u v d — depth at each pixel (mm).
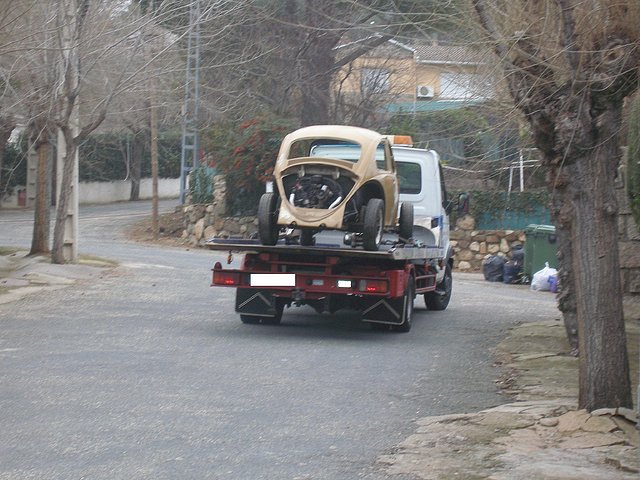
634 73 8727
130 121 37688
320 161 14789
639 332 16062
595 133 8875
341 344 14391
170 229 41906
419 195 18844
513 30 9109
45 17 20016
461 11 9422
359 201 15195
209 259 30172
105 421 9117
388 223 16125
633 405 9266
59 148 23828
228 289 21266
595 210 8961
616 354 9039
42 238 25734
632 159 13898
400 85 32500
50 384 10742
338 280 14789
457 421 9391
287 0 28672
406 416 9766
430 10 9773
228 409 9781
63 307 17281
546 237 27766
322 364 12602
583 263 9055
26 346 13203
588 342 9102
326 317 17797
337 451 8281
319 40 30750
